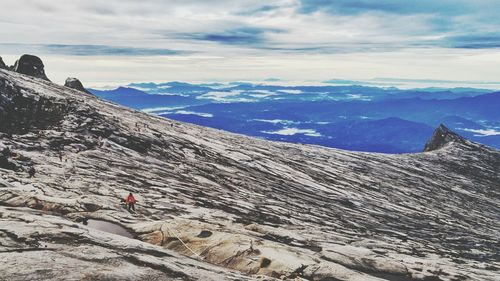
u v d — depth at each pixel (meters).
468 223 80.44
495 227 81.62
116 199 37.12
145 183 50.91
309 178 89.69
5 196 28.97
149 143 76.56
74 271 13.70
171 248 23.31
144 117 115.94
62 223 20.17
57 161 52.03
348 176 103.25
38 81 116.69
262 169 86.12
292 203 62.41
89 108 82.56
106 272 14.16
